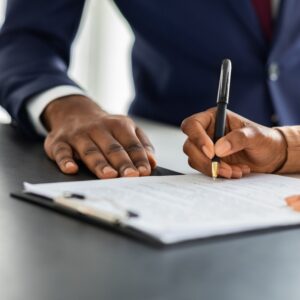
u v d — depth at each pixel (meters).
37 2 1.23
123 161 0.73
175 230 0.49
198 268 0.43
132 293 0.38
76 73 2.54
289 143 0.80
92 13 2.51
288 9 1.31
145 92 1.42
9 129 1.09
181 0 1.33
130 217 0.51
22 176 0.72
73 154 0.79
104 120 0.81
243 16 1.32
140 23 1.37
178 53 1.36
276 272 0.43
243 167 0.76
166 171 0.78
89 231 0.51
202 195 0.62
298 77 1.38
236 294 0.39
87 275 0.41
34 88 0.98
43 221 0.53
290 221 0.54
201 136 0.74
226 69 0.76
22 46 1.16
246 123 0.78
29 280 0.40
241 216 0.54
